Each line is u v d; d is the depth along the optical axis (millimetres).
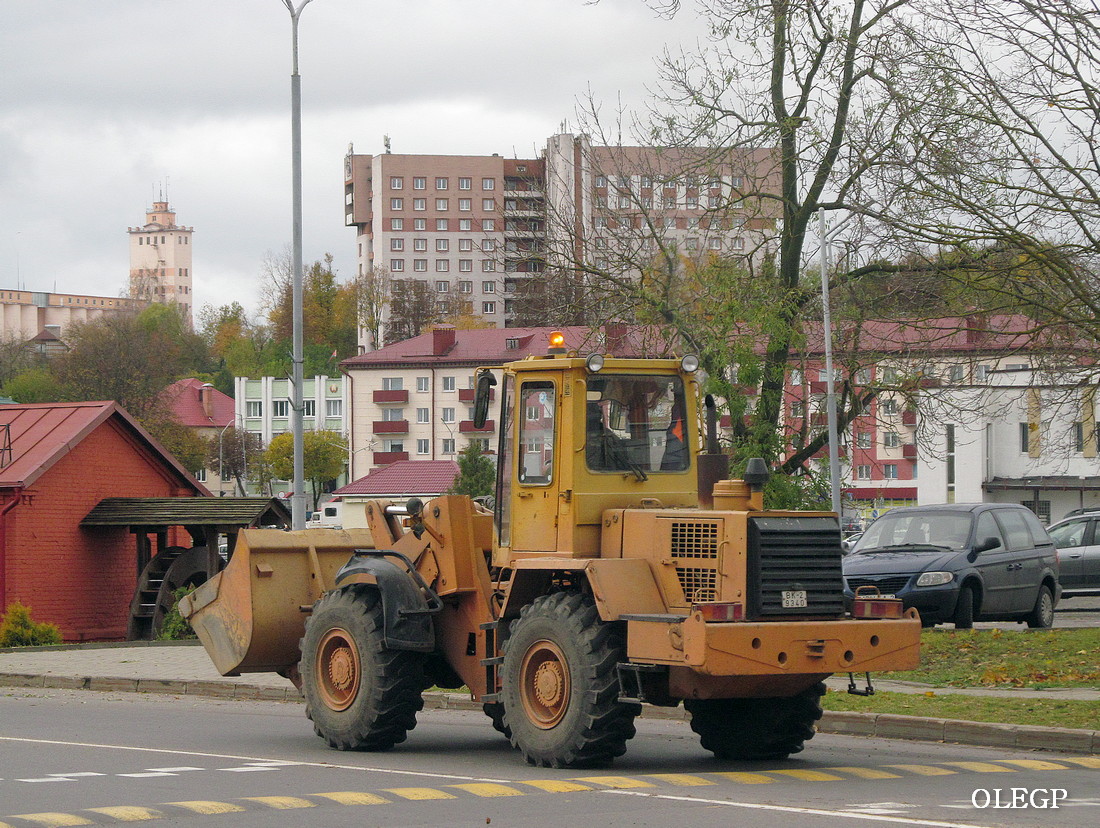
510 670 17391
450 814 13367
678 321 37969
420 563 19422
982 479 96625
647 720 23859
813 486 38156
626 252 40156
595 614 16766
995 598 33750
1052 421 31672
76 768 17047
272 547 21500
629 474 18047
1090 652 27406
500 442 18859
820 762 17938
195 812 13492
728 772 16688
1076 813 13391
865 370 38406
